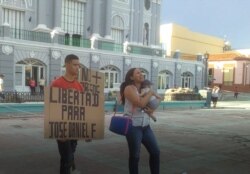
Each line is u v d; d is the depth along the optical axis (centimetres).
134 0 3984
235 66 5425
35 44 2745
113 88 3228
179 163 819
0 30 2630
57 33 2952
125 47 3488
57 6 3244
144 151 907
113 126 544
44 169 718
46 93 536
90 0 3572
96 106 582
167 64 3881
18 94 2097
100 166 759
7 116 1612
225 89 5484
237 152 985
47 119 537
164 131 1336
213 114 2220
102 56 3216
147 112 546
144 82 563
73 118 559
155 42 4253
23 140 1028
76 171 667
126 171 724
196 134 1292
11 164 751
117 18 3834
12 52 2617
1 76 2162
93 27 3578
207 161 853
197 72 4275
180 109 2547
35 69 2788
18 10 3061
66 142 555
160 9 4306
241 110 2708
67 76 557
